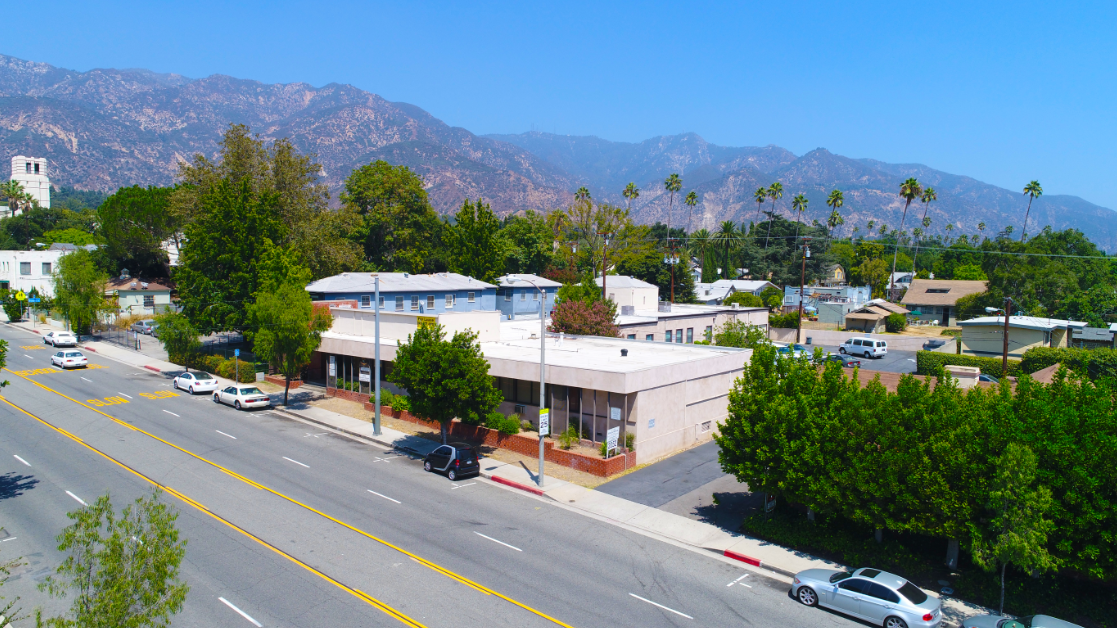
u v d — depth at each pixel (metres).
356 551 20.23
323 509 23.80
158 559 11.43
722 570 19.80
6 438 31.84
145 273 84.62
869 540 20.16
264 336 39.47
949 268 124.38
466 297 65.31
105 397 41.59
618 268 107.06
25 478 26.25
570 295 56.00
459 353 29.30
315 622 15.98
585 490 26.62
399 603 17.05
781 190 136.62
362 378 41.62
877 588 16.47
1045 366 46.69
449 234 81.75
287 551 20.11
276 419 38.00
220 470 28.08
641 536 22.28
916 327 86.19
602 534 22.31
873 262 123.25
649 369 30.33
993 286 75.56
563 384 31.27
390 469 29.12
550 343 41.91
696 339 60.88
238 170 65.19
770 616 16.91
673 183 150.38
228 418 37.72
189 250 51.28
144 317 72.38
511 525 22.88
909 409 19.08
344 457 30.80
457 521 23.06
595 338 45.09
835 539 20.66
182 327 48.81
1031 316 68.88
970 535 17.39
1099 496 15.29
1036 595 17.42
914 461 18.05
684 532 22.66
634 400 29.80
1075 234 105.38
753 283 107.25
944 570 19.34
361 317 44.84
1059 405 17.27
